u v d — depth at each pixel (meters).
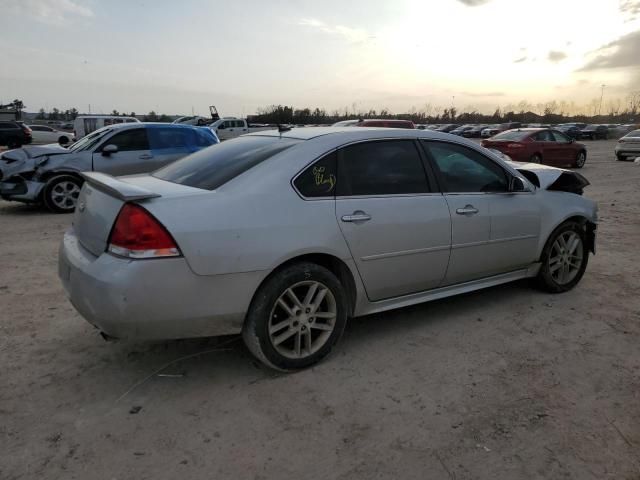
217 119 33.53
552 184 4.85
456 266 4.04
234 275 2.97
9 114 36.47
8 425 2.74
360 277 3.53
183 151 10.23
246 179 3.19
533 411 2.95
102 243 2.96
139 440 2.65
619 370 3.44
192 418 2.84
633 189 12.81
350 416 2.88
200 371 3.36
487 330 4.05
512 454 2.58
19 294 4.72
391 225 3.58
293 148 3.42
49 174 9.12
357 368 3.42
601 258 6.23
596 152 31.70
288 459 2.52
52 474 2.39
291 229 3.15
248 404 2.98
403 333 3.98
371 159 3.66
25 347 3.65
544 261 4.73
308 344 3.36
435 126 61.31
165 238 2.79
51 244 6.71
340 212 3.38
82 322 4.10
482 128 58.28
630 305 4.63
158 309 2.81
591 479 2.41
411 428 2.78
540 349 3.73
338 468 2.47
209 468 2.45
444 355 3.62
